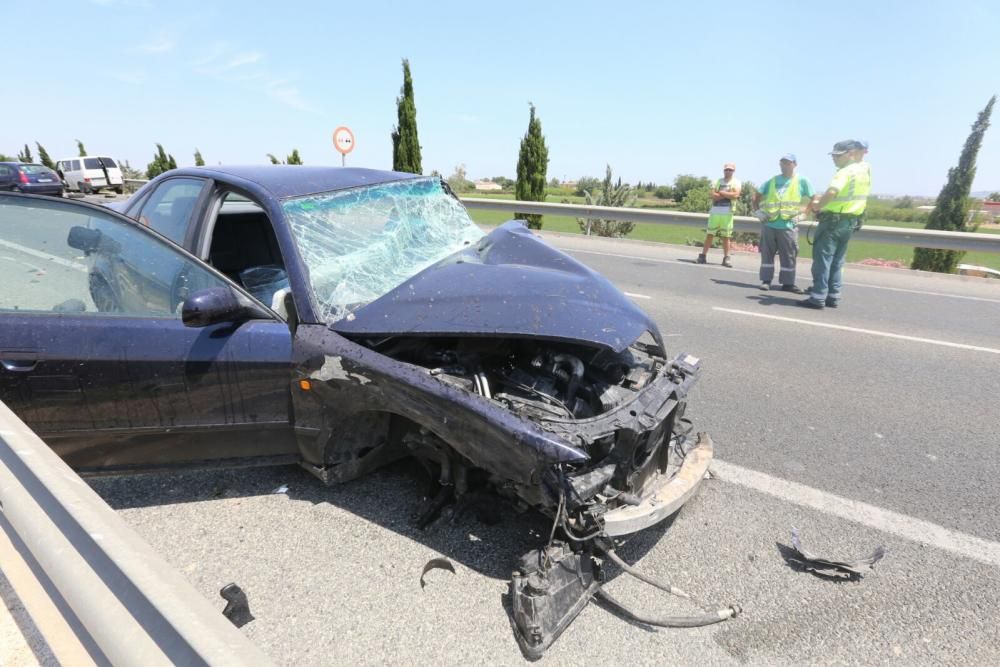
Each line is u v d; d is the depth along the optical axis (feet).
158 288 8.33
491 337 7.48
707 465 8.41
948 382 14.67
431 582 7.22
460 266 8.99
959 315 21.71
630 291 24.89
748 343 17.75
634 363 8.87
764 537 8.44
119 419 8.18
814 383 14.48
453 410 6.83
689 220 38.93
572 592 6.66
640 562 7.81
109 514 4.09
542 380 7.85
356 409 7.72
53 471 4.54
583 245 38.73
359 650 6.24
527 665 6.10
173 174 11.41
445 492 8.38
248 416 8.34
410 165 63.31
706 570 7.70
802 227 35.42
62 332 7.86
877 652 6.50
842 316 21.25
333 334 7.93
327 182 10.34
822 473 10.23
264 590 7.06
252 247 12.63
